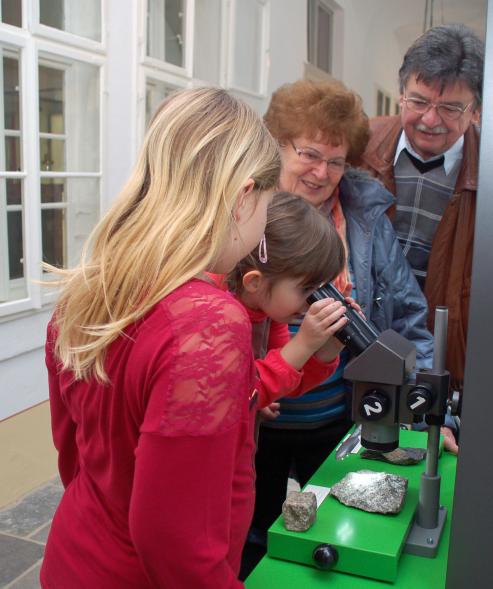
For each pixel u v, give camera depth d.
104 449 0.84
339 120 1.52
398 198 1.99
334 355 1.32
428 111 1.76
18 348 3.09
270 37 5.21
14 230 3.04
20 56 2.93
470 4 8.02
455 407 1.06
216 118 0.83
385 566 0.99
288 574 1.02
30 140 3.02
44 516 2.79
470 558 0.84
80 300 0.84
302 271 1.14
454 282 1.90
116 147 3.62
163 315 0.76
